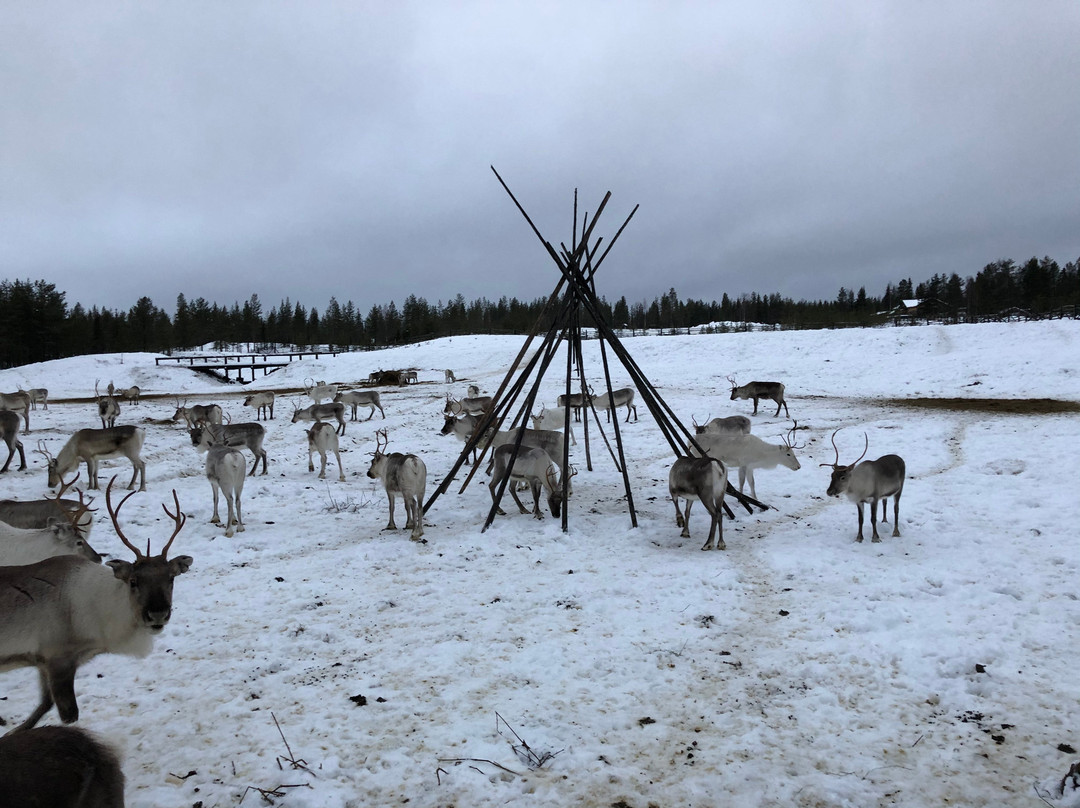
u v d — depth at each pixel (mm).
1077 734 4371
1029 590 6820
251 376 47844
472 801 3818
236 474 9680
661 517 10391
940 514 9891
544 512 10852
